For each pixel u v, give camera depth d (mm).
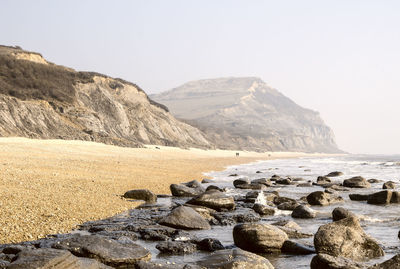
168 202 24281
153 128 128125
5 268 8203
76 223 16438
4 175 26391
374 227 17422
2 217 15477
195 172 50438
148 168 47469
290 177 45719
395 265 10047
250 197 26375
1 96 79875
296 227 16578
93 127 95188
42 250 9055
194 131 164125
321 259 10695
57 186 24609
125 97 135625
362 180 36031
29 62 110688
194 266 10078
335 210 18781
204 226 16953
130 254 11367
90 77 121875
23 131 75375
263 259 10641
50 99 98188
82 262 9148
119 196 24438
